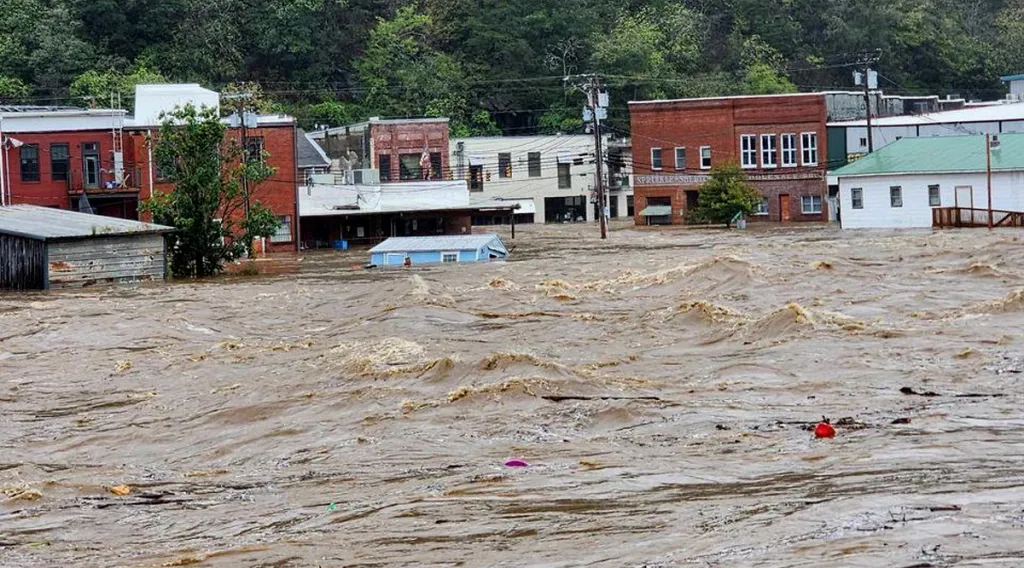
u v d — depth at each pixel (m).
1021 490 17.56
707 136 111.94
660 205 113.69
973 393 25.03
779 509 17.41
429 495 19.66
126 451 25.11
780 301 42.25
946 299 40.62
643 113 113.44
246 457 23.77
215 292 55.97
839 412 23.89
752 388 26.81
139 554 17.80
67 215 69.44
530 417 24.72
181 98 89.25
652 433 23.02
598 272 58.72
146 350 38.38
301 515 19.17
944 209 89.06
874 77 105.81
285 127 89.81
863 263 55.47
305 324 43.41
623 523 17.41
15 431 27.52
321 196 98.25
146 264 65.50
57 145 83.19
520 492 19.42
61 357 37.75
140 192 85.00
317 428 25.33
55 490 21.78
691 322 37.31
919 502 17.19
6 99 114.00
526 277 57.44
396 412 25.83
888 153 95.12
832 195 110.25
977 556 14.87
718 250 71.06
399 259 71.81
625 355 32.28
